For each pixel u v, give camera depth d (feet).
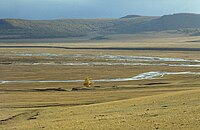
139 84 306.35
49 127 115.75
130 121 112.98
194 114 113.91
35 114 160.66
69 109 162.91
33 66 418.51
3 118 156.76
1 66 414.41
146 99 167.94
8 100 224.12
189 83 294.46
